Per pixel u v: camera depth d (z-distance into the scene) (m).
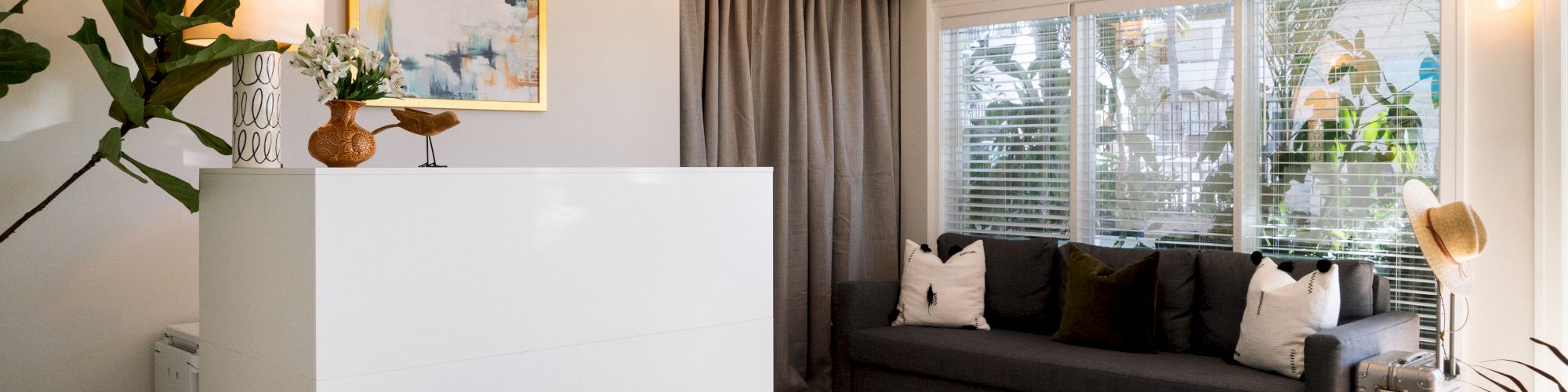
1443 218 3.03
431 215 1.92
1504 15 3.49
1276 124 4.07
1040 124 4.71
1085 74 4.57
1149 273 3.62
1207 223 4.23
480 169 1.98
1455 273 3.06
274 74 2.10
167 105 2.12
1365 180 3.86
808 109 4.52
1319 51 3.95
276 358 1.92
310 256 1.77
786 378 4.40
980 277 4.21
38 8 2.34
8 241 2.32
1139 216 4.44
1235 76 4.09
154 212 2.57
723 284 2.44
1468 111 3.58
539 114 3.25
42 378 2.40
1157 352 3.61
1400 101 3.76
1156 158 4.37
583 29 3.36
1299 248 4.03
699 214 2.38
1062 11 4.55
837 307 4.23
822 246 4.57
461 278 1.96
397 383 1.88
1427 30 3.69
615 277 2.21
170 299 2.62
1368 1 3.82
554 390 2.11
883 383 4.06
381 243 1.85
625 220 2.22
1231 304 3.60
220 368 2.18
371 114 2.88
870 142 4.88
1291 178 4.04
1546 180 3.43
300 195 1.80
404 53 2.92
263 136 2.08
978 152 4.95
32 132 2.35
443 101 3.00
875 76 4.84
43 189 2.37
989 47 4.89
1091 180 4.58
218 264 2.17
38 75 2.35
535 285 2.07
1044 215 4.72
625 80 3.50
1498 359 3.56
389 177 1.85
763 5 4.39
